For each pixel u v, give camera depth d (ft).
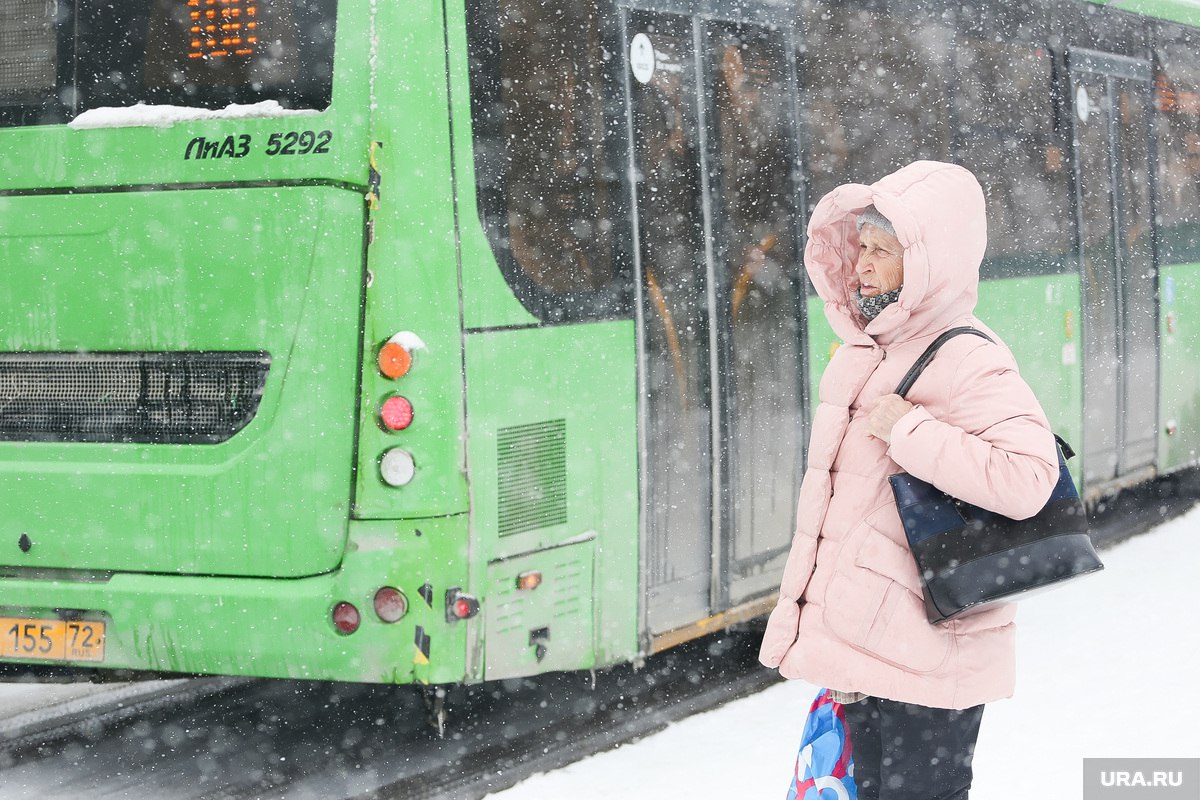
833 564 13.42
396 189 19.79
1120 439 39.42
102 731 23.76
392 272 19.79
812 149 27.02
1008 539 12.85
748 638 28.35
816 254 14.14
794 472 26.45
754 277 25.41
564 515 21.53
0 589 21.33
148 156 20.67
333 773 21.62
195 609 20.43
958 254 13.26
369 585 19.80
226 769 21.85
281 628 20.06
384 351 19.75
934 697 13.10
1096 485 38.17
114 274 20.93
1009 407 12.91
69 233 21.08
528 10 21.26
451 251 20.01
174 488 20.74
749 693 25.72
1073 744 22.08
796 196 26.55
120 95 21.16
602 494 22.17
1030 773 20.88
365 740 23.18
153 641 20.74
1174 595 31.89
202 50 20.77
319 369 20.02
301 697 25.61
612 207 22.45
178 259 20.59
